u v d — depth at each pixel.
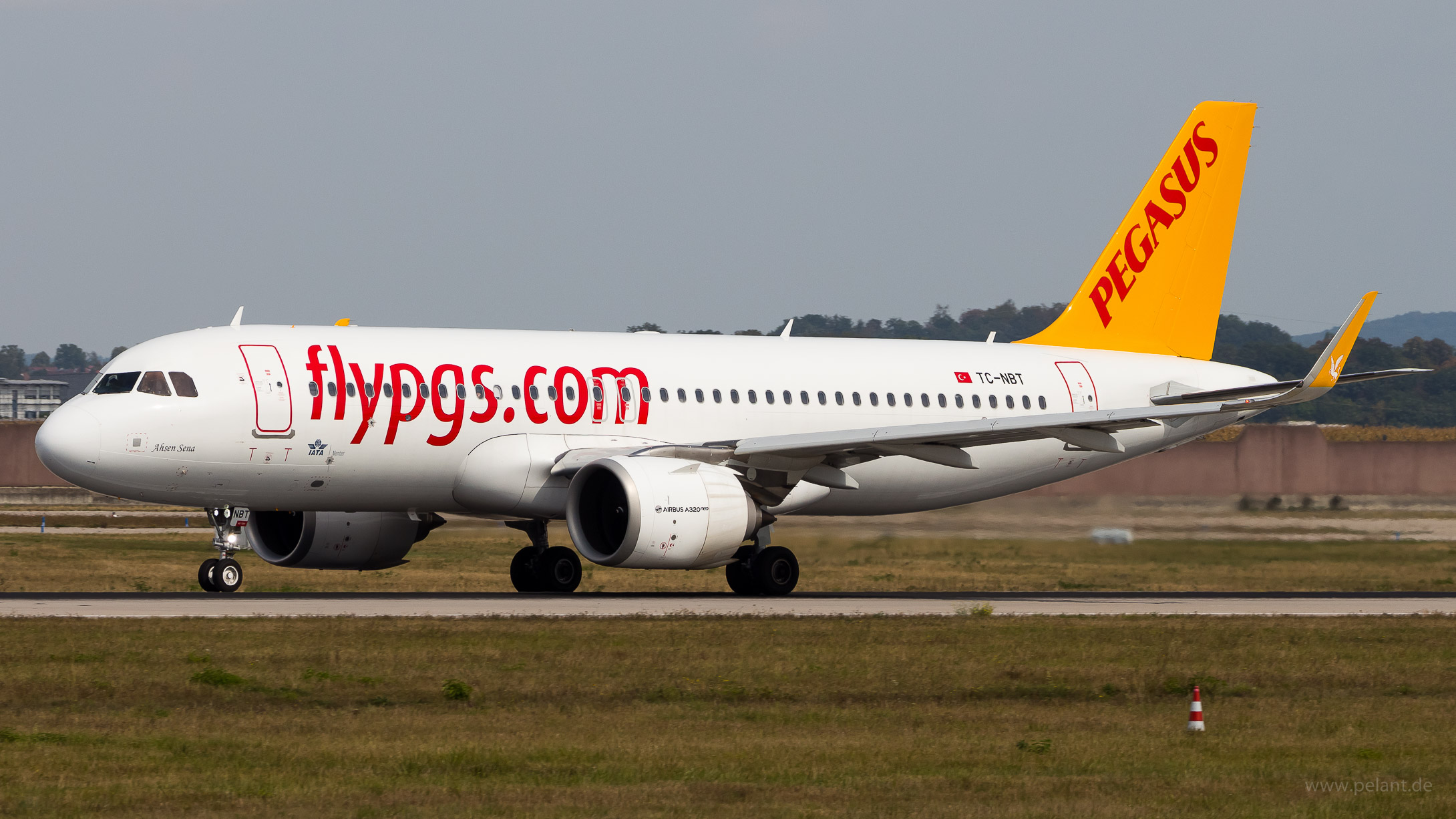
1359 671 74.31
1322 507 193.88
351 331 110.19
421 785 46.88
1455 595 124.81
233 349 104.88
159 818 42.75
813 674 69.81
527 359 112.81
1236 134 142.50
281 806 44.06
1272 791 48.22
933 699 64.94
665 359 118.38
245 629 80.19
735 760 51.16
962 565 152.25
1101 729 58.59
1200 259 141.88
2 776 47.28
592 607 97.75
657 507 102.88
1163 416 109.44
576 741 53.97
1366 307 110.56
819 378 124.00
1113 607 104.94
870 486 126.88
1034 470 133.88
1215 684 69.12
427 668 69.06
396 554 118.88
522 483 110.00
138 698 61.03
